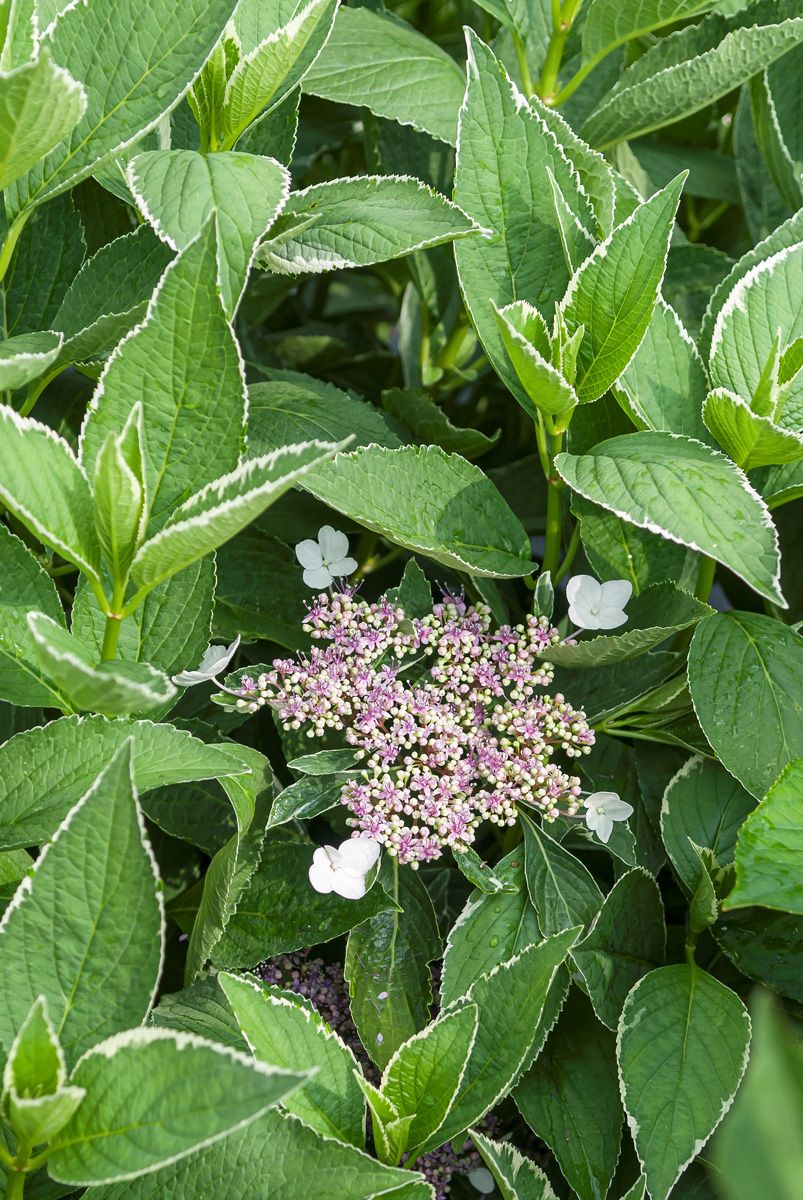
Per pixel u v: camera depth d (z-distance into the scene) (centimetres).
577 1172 102
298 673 103
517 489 119
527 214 106
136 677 91
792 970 104
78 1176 88
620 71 124
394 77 114
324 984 108
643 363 106
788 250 106
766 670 103
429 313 122
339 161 136
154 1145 87
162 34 99
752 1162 59
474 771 104
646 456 101
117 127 100
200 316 93
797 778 97
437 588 117
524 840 104
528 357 100
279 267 104
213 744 101
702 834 105
